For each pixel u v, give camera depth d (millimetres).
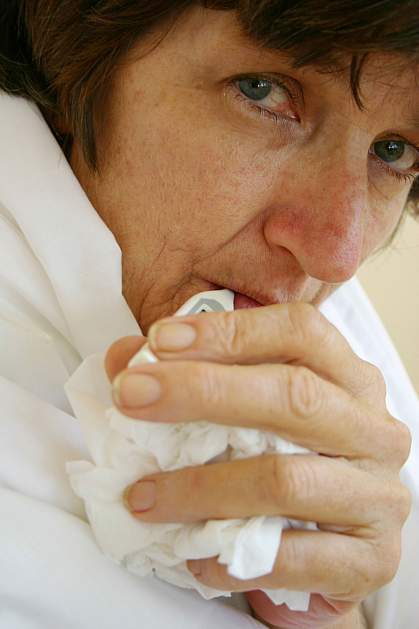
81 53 536
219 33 479
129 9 495
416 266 1301
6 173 573
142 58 513
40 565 461
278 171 527
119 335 570
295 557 443
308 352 453
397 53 451
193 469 435
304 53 457
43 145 577
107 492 451
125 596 481
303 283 558
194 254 553
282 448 439
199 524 440
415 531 745
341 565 461
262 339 436
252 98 512
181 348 417
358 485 458
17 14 589
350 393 486
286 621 576
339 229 524
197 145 521
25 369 581
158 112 521
